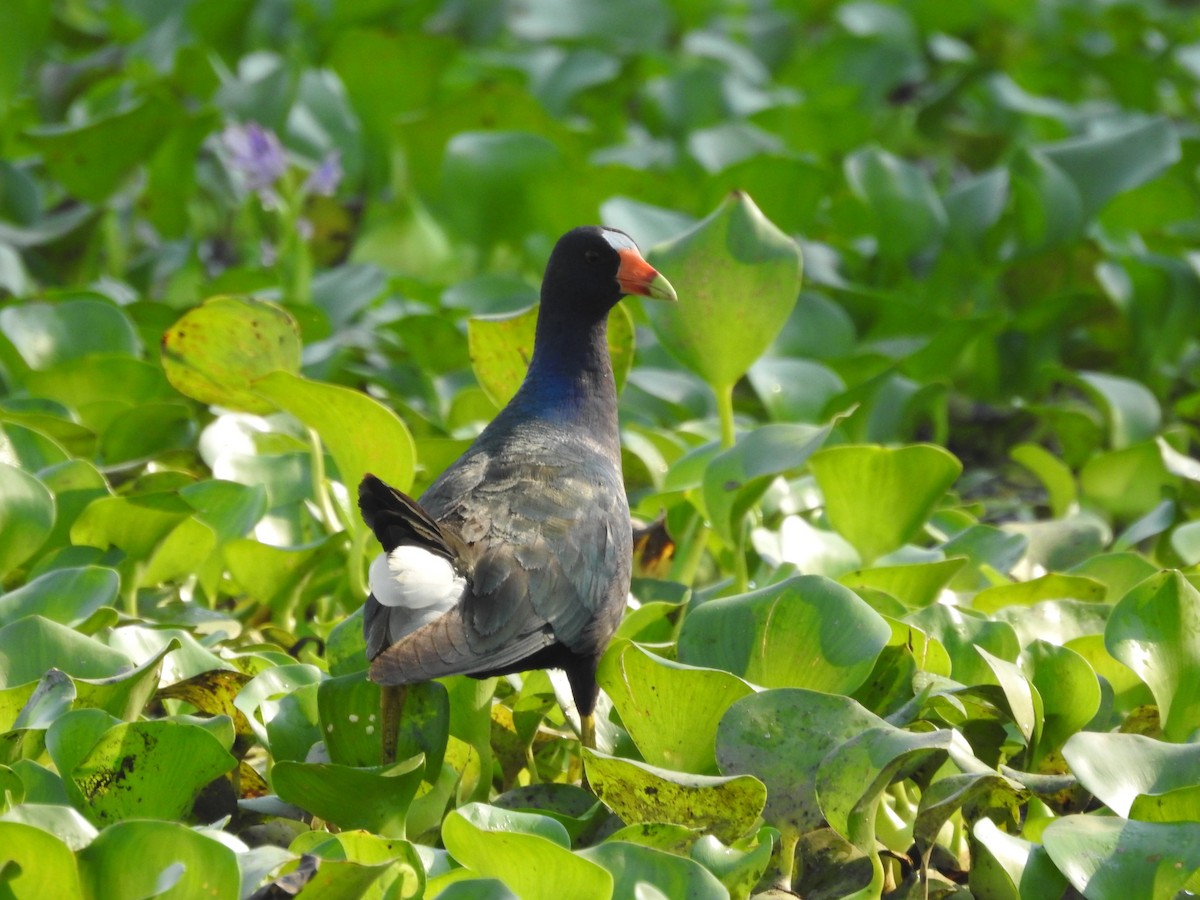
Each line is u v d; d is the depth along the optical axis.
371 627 7.41
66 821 6.08
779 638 7.60
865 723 6.95
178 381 10.26
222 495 10.05
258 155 14.66
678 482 10.72
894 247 16.69
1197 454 15.25
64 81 19.52
